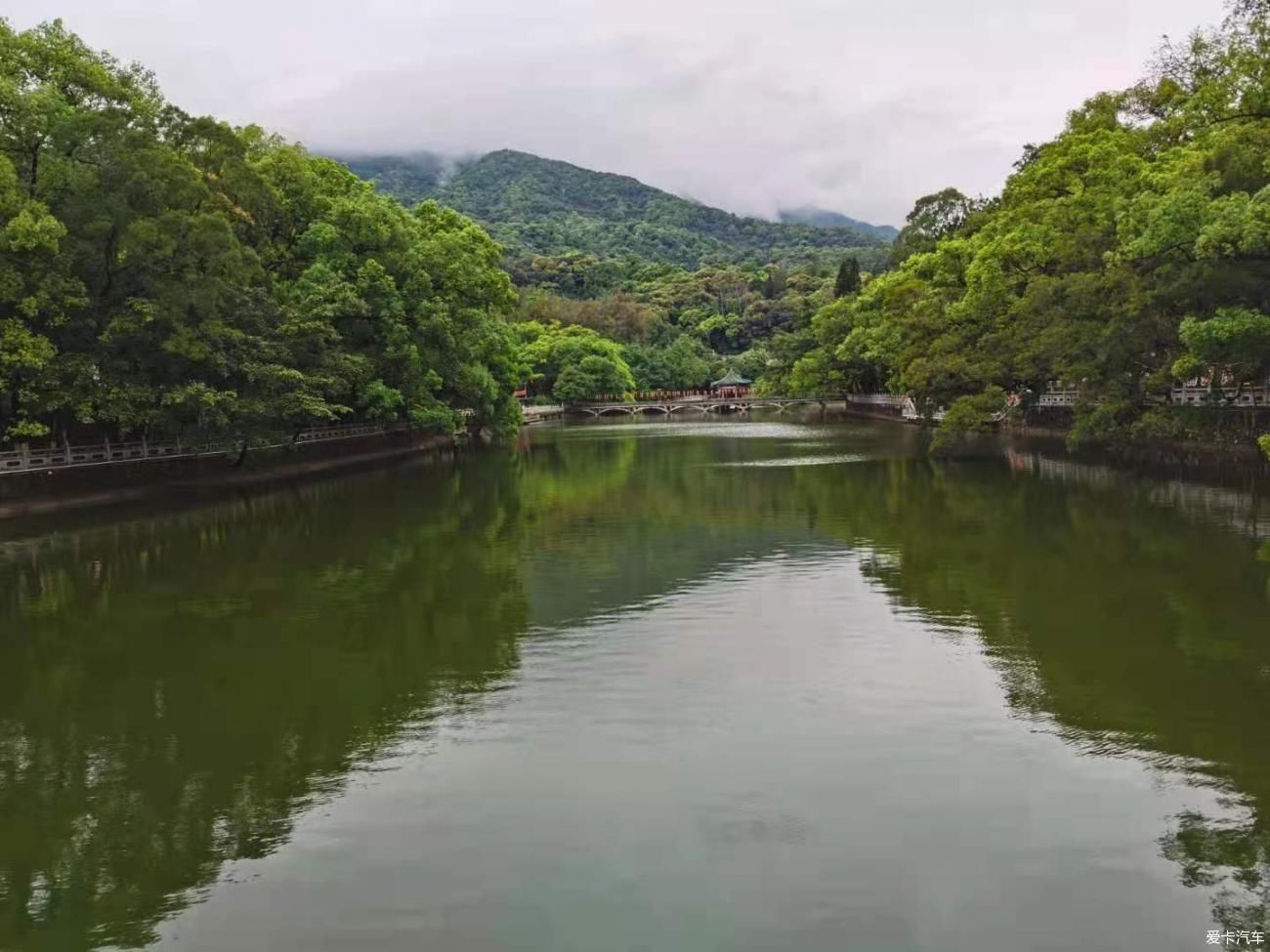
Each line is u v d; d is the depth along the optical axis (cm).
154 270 3706
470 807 1240
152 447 4131
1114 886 1038
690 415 13625
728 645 1897
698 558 2786
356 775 1342
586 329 14925
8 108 3316
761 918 990
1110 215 4478
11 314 3369
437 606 2248
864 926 977
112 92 3775
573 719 1525
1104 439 4650
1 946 977
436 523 3519
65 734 1516
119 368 3612
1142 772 1295
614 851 1123
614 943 953
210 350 3759
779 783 1284
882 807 1212
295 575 2620
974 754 1363
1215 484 3794
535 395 13525
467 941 963
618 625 2061
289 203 5153
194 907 1038
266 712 1591
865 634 1956
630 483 4828
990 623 2003
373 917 1009
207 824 1215
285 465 5003
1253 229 2680
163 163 3678
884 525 3272
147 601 2345
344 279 5091
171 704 1639
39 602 2353
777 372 13175
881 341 8175
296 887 1069
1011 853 1104
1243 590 2194
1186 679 1633
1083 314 4216
